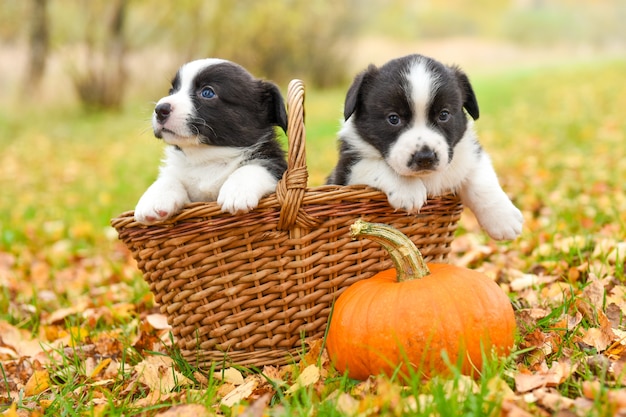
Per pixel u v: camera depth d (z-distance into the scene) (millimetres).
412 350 1305
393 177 1408
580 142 3199
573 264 1637
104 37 6320
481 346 1292
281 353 1397
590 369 1313
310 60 7625
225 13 6695
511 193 2191
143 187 3066
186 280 1391
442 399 1224
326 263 1385
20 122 5750
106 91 6340
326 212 1370
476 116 1506
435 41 14250
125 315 1654
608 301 1470
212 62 1503
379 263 1406
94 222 2461
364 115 1468
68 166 3855
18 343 1584
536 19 14727
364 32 9773
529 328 1398
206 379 1388
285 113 1484
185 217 1368
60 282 1900
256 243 1373
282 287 1379
